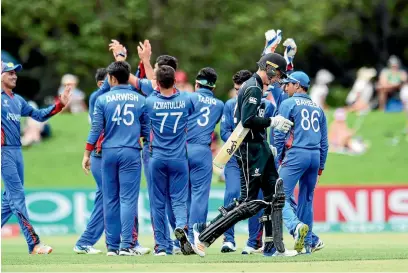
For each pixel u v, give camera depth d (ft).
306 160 142.51
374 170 295.48
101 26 362.12
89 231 158.61
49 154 304.71
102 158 148.66
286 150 143.64
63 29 374.63
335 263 127.85
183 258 136.98
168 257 139.64
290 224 138.92
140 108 148.56
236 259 134.10
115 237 150.82
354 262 129.49
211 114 155.43
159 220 147.64
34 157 302.66
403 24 447.01
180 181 146.20
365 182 290.15
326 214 246.47
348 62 456.86
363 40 444.55
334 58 451.12
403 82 330.13
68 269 122.52
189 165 154.61
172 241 155.43
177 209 146.20
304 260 132.16
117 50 156.25
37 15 363.35
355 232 242.37
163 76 143.02
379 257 139.23
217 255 144.66
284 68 130.93
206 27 372.17
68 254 154.71
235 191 156.15
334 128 305.32
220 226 132.77
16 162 152.76
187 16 370.94
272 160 133.28
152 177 146.10
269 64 130.41
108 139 147.95
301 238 137.80
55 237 231.09
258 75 131.23
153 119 144.05
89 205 248.32
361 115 322.34
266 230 137.59
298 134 142.61
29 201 247.50
